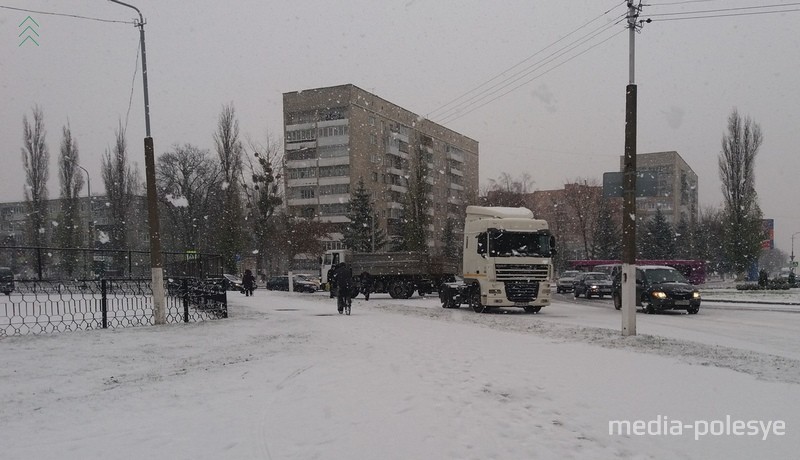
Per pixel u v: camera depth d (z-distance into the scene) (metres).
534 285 21.23
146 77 17.05
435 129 82.81
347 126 68.06
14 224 84.06
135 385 7.79
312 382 7.81
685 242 81.12
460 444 5.00
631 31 13.86
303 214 66.31
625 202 13.45
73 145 52.25
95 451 4.93
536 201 83.88
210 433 5.42
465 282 23.39
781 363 9.13
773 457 4.70
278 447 4.95
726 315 20.73
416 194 52.75
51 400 6.93
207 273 23.39
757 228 49.41
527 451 4.81
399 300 31.73
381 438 5.18
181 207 55.88
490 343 11.87
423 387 7.38
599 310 24.73
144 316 17.55
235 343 12.03
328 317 18.66
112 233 52.50
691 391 7.03
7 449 5.03
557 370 8.53
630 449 4.87
